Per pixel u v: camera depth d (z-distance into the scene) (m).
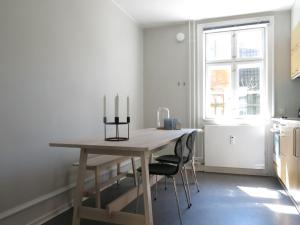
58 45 2.83
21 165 2.36
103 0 3.72
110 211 2.17
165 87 5.02
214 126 4.55
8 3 2.22
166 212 2.80
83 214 2.26
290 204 3.01
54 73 2.77
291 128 2.96
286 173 3.27
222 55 4.77
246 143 4.40
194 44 4.79
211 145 4.57
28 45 2.43
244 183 3.90
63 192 2.89
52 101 2.74
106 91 3.81
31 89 2.47
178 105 4.93
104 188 3.64
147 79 5.11
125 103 4.42
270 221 2.56
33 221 2.48
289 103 4.27
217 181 4.02
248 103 4.62
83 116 3.26
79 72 3.19
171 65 4.98
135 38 4.81
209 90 4.84
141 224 2.07
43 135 2.62
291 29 4.18
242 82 4.65
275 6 4.13
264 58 4.48
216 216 2.69
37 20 2.54
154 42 5.08
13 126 2.28
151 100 5.10
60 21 2.86
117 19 4.13
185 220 2.60
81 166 2.27
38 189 2.56
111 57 3.95
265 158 4.37
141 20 4.75
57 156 2.83
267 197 3.26
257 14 4.43
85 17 3.31
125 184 3.85
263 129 4.32
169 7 4.18
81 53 3.23
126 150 2.02
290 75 4.24
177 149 2.41
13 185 2.28
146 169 2.08
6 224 2.21
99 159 3.07
